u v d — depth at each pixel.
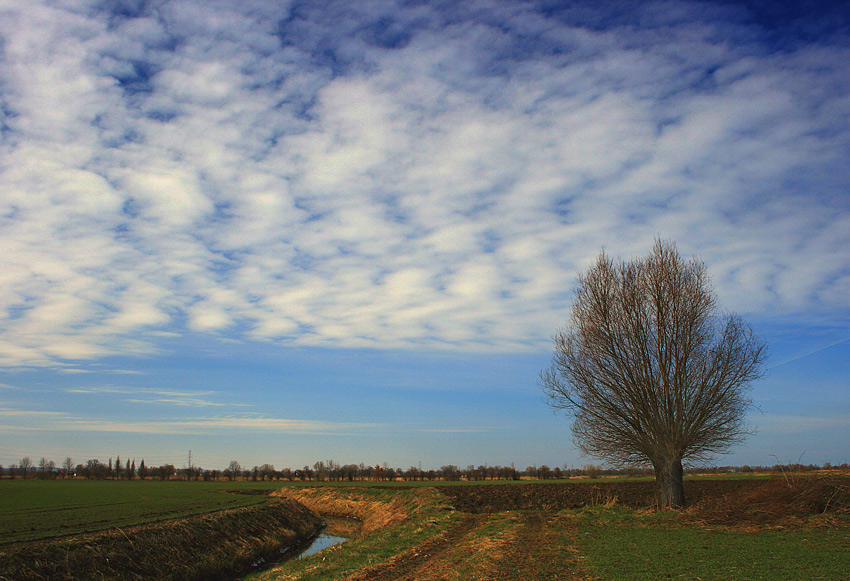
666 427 31.16
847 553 17.31
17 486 73.69
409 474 125.06
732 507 27.12
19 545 21.94
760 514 25.62
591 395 33.56
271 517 43.38
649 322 32.31
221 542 31.59
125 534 26.19
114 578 22.20
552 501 43.00
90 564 22.27
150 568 24.28
